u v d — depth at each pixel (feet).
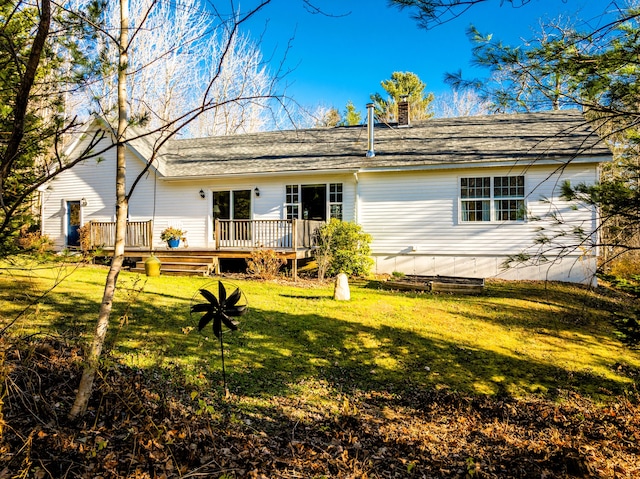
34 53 6.90
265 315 28.22
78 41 10.95
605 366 22.08
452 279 42.80
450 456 13.60
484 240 45.29
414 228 47.34
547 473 12.37
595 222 40.65
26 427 10.90
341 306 31.60
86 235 50.80
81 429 11.35
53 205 58.29
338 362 21.53
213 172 51.16
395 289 39.81
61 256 15.14
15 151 7.46
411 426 15.78
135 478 9.83
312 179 49.78
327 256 44.39
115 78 13.88
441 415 16.87
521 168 43.39
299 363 21.04
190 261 47.06
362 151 51.60
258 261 42.86
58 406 12.32
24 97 7.10
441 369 21.24
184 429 12.39
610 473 12.55
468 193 45.70
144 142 56.80
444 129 54.29
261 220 45.98
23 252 16.02
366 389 18.92
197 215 53.01
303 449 13.20
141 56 67.26
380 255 48.60
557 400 18.44
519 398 18.62
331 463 12.37
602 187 14.43
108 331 22.08
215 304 16.08
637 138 14.71
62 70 12.00
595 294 38.29
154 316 25.86
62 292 29.84
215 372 18.76
